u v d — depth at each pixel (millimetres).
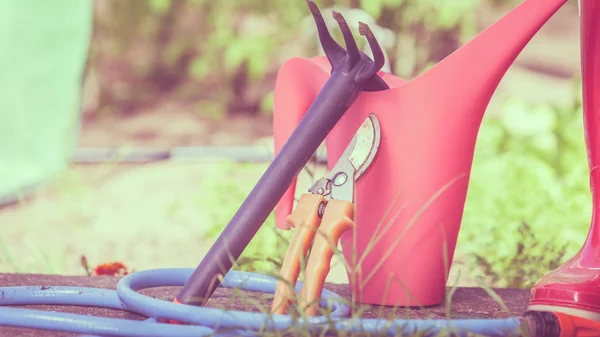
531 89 6188
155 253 3150
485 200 3057
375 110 1427
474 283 2303
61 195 4055
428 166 1401
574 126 3730
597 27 1395
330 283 1752
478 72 1374
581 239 2684
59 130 4219
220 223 3146
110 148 5059
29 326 1200
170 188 4094
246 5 5930
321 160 1913
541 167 3354
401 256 1429
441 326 1141
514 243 2371
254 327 1173
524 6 1342
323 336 1145
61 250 3193
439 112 1392
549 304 1330
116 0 6285
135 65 6512
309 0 1333
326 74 1458
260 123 5902
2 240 3146
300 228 1297
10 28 4051
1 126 4152
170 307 1218
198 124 5836
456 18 4953
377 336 1154
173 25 6508
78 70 4156
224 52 6238
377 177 1422
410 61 5137
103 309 1437
